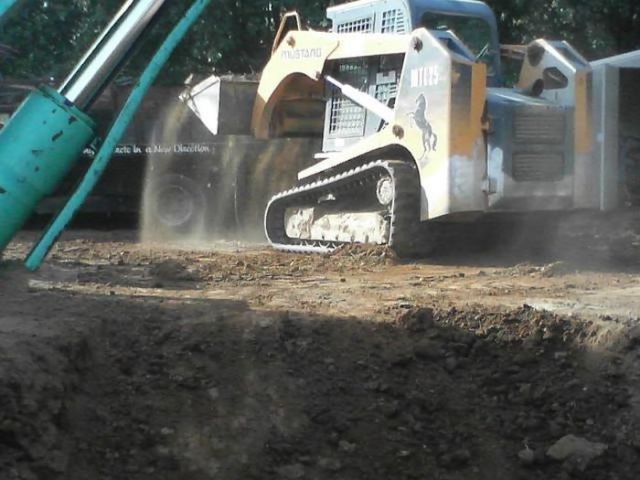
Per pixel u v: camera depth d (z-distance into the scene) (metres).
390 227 11.63
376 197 12.39
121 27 9.23
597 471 7.09
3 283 8.83
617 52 19.64
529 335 8.01
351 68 12.85
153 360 7.41
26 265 9.27
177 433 6.92
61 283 9.38
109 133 9.09
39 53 20.50
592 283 10.05
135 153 15.87
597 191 11.76
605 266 11.31
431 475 7.00
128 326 7.74
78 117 8.81
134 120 15.81
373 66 12.50
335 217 12.52
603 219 12.48
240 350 7.59
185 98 15.37
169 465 6.74
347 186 12.55
